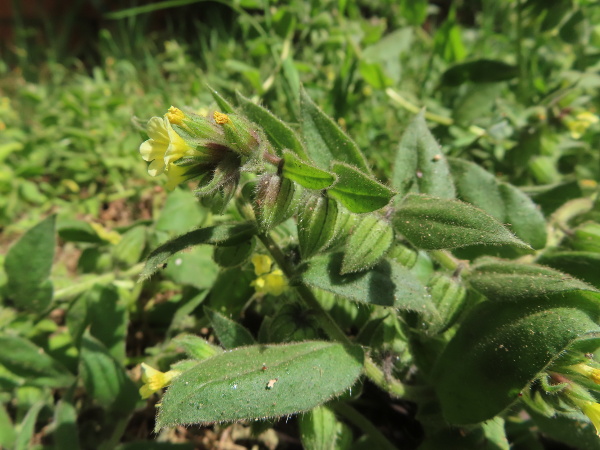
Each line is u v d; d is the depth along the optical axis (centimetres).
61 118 20
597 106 17
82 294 12
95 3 31
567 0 15
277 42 17
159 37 28
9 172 18
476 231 8
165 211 13
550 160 14
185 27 28
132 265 13
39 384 11
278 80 17
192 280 12
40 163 19
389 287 8
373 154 16
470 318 9
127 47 26
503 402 8
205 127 8
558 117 14
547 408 8
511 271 9
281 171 8
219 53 22
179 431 12
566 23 16
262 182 8
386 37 17
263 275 10
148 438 12
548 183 14
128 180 18
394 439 11
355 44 17
